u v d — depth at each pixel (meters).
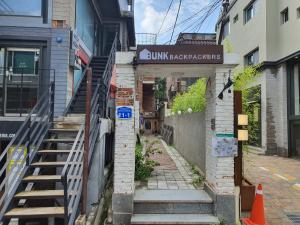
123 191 5.84
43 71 8.42
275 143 14.27
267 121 14.33
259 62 15.34
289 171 9.78
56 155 6.87
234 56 5.82
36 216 5.11
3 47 8.45
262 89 14.76
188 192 6.49
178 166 9.97
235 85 7.16
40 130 6.80
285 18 14.27
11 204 5.40
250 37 16.59
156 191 6.59
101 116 7.97
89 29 12.30
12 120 7.80
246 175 9.08
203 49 5.74
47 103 7.40
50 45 8.44
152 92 34.16
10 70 8.45
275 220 5.71
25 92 8.43
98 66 11.66
